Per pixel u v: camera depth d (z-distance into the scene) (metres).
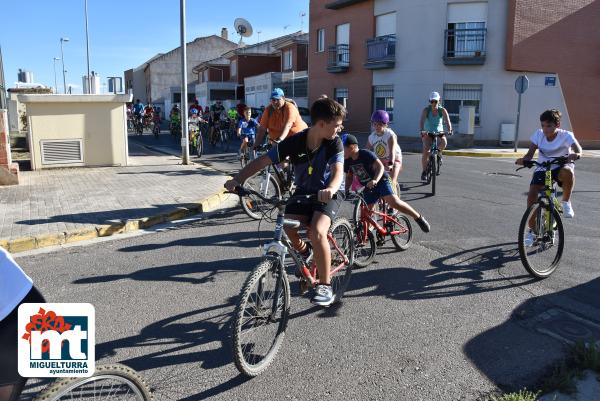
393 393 3.26
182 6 13.44
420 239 6.69
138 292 4.91
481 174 13.06
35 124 12.25
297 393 3.26
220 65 54.19
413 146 21.73
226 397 3.21
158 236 6.95
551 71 23.16
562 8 22.84
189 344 3.89
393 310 4.50
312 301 3.92
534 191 5.93
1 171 10.02
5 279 2.23
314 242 3.84
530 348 3.83
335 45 29.22
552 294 4.84
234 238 6.83
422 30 24.08
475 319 4.32
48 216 7.52
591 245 6.43
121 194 9.28
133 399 2.51
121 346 3.85
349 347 3.84
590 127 24.02
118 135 13.12
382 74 26.36
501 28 22.69
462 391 3.29
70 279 5.27
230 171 12.90
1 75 15.18
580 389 3.29
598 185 11.53
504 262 5.76
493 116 23.25
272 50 48.31
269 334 3.69
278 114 7.72
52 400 2.24
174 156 16.59
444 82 23.84
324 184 3.95
